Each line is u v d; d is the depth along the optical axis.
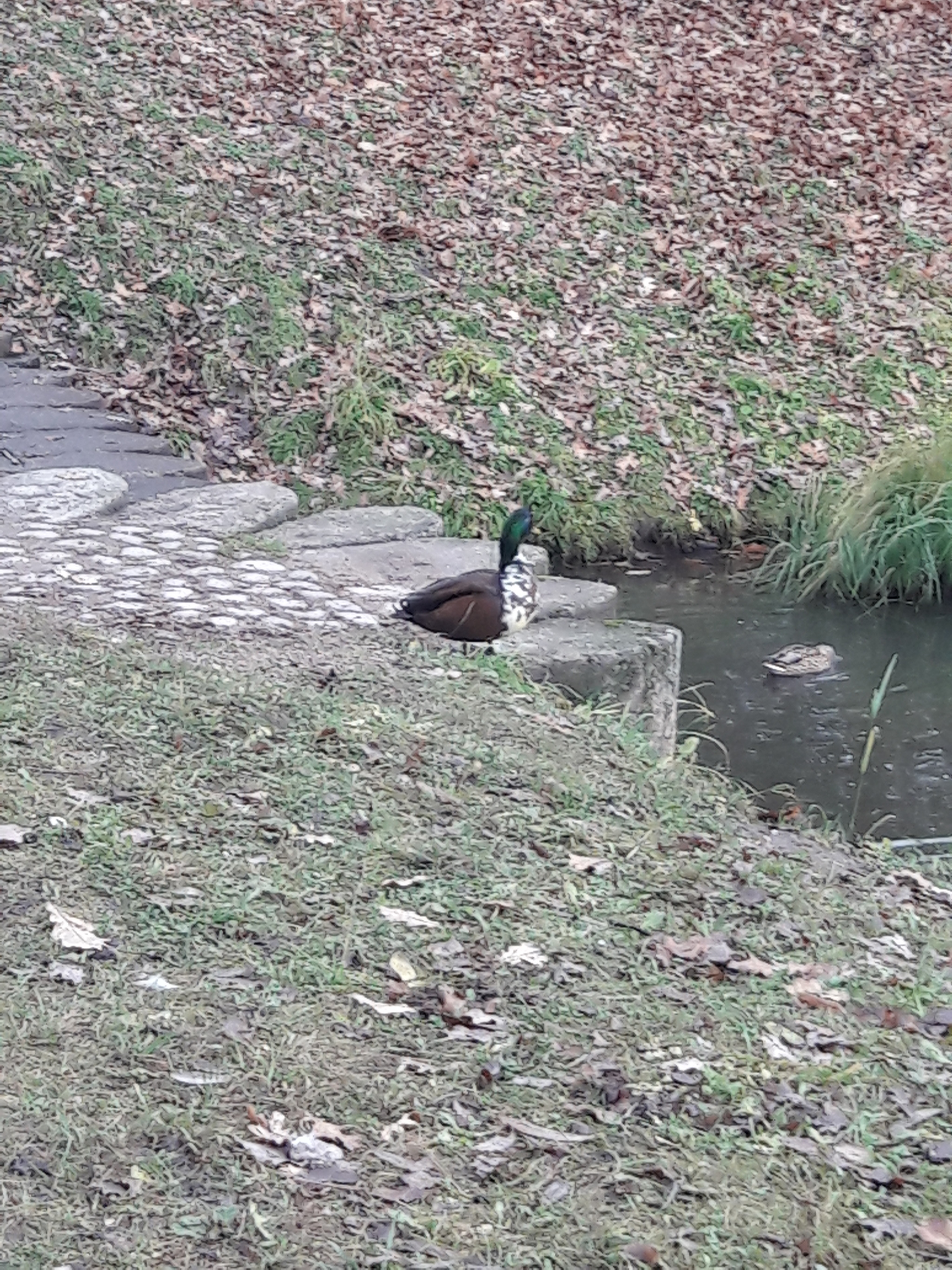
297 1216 3.48
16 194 13.50
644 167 16.17
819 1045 4.55
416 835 5.37
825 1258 3.60
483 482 12.11
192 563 8.23
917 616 11.17
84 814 5.08
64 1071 3.83
